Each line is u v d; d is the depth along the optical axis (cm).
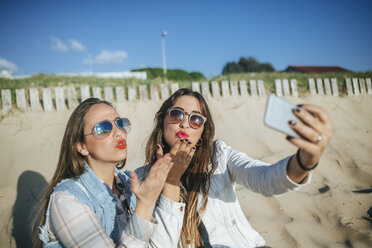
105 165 160
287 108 96
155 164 132
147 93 610
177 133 171
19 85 665
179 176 158
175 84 615
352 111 665
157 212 155
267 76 960
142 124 529
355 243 244
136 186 135
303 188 357
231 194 173
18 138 453
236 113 603
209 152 181
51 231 142
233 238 166
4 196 331
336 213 297
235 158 174
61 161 160
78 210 133
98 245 130
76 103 544
